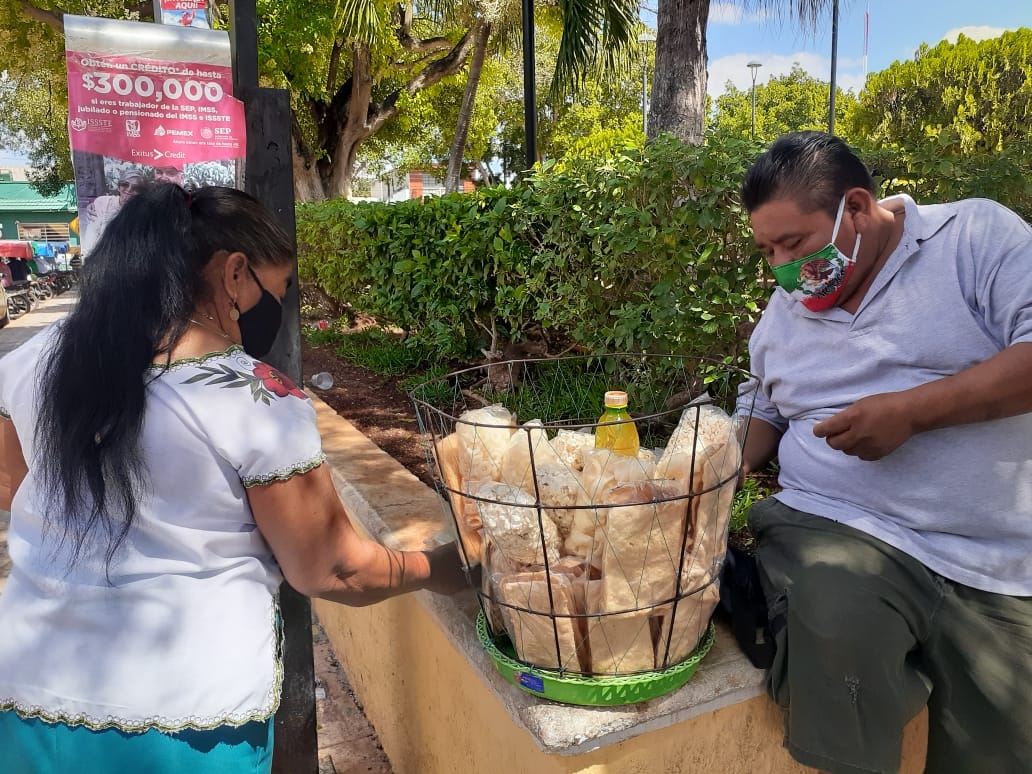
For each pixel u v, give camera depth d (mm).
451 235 4512
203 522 1226
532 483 1460
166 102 1707
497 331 4809
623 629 1373
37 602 1230
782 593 1523
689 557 1400
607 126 20906
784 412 1815
